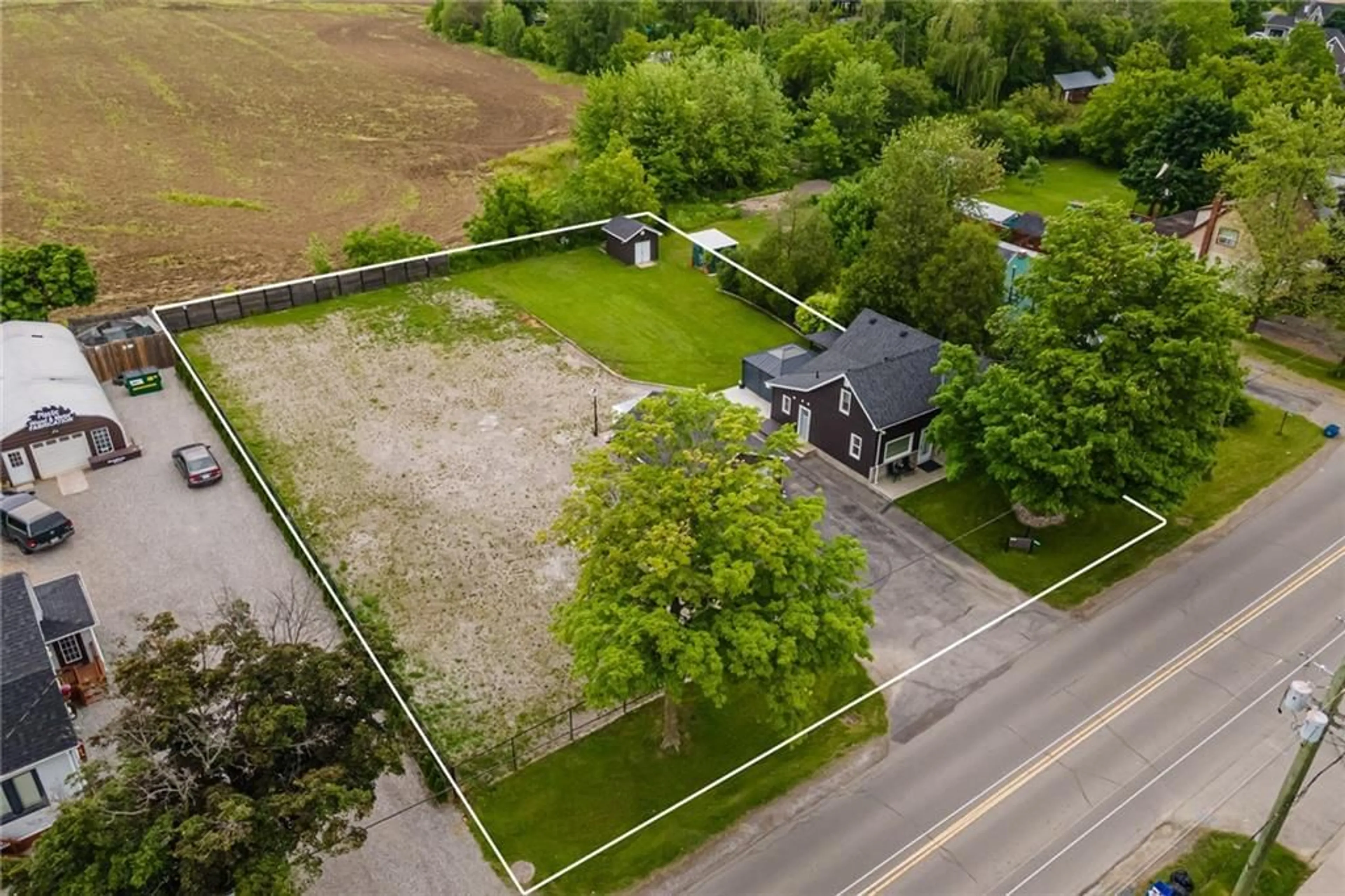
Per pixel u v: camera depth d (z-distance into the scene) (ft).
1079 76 306.55
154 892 59.67
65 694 89.71
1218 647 98.12
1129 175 223.51
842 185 185.78
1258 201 150.20
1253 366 153.69
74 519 117.70
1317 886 74.49
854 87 254.47
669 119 229.45
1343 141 144.36
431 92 342.23
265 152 273.54
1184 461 102.89
